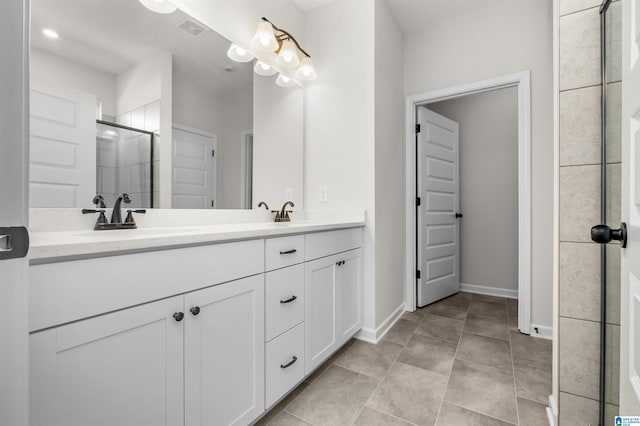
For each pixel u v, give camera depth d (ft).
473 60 7.90
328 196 7.38
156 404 2.74
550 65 6.98
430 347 6.40
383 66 7.35
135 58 4.32
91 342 2.31
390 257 7.74
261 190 6.51
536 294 7.03
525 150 7.16
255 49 6.28
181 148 4.96
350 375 5.31
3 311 1.31
